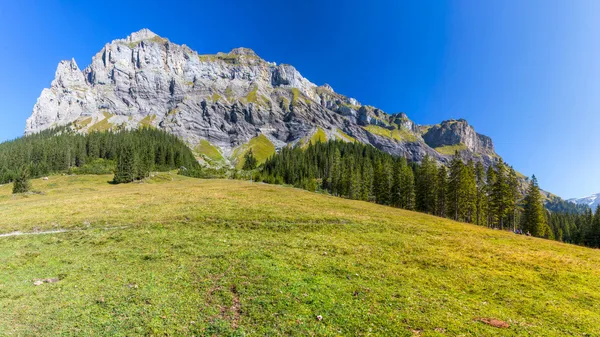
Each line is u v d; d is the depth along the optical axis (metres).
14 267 22.95
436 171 94.56
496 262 28.67
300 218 42.41
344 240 33.69
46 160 149.88
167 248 27.77
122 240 30.61
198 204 49.00
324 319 14.77
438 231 44.03
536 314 16.98
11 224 35.59
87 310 15.51
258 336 13.11
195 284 19.30
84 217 38.84
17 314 15.12
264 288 18.58
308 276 21.11
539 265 28.56
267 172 187.88
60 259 24.83
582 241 107.06
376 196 108.31
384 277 22.05
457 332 13.83
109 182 116.25
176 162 188.75
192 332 13.41
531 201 84.94
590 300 20.05
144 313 15.22
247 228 36.59
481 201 86.81
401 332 13.70
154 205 47.78
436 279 22.52
